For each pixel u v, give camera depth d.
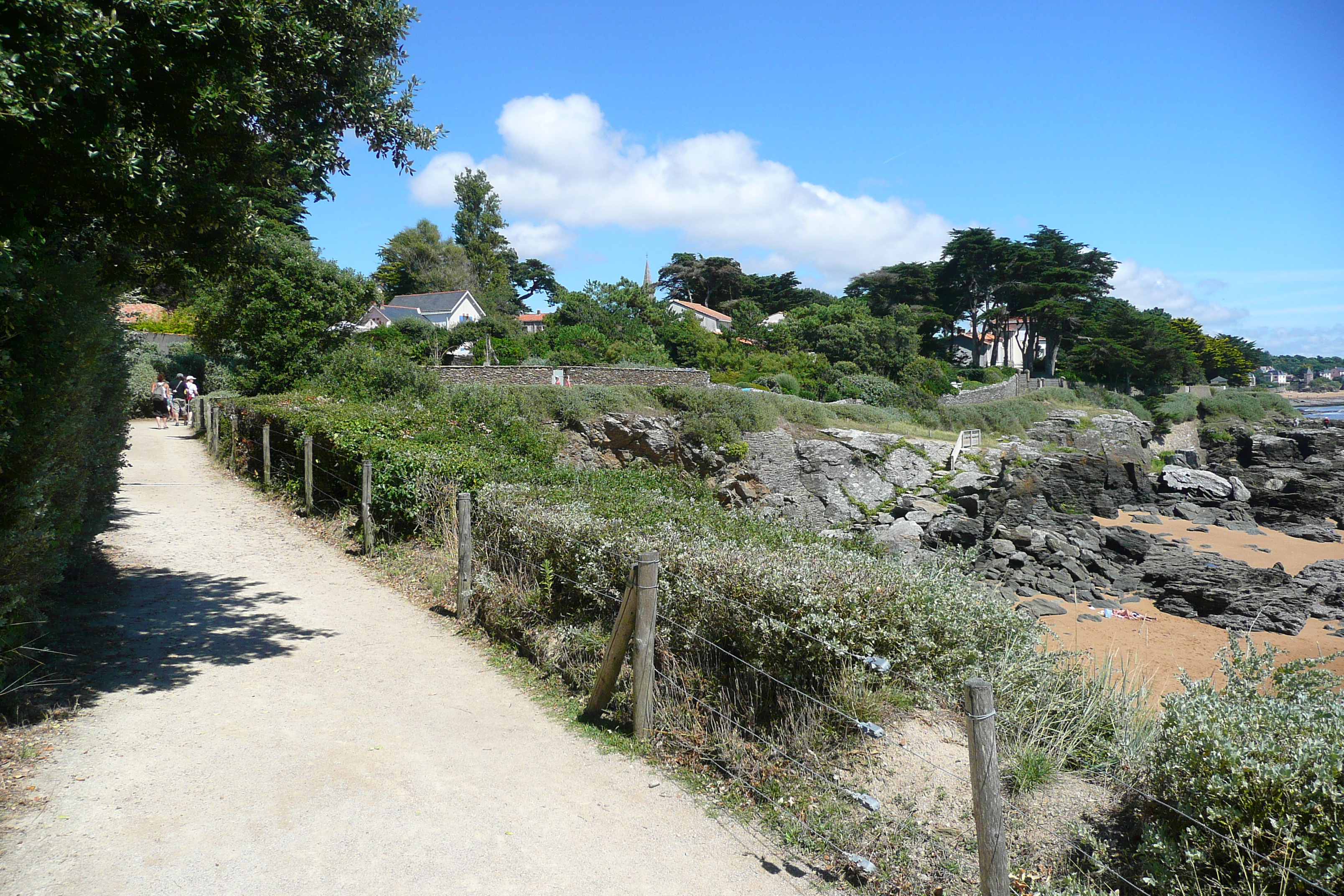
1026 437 47.97
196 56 5.64
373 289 29.27
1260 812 3.27
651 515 7.99
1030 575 24.89
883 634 4.95
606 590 6.20
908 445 36.56
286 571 9.63
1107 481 42.31
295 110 7.09
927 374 60.44
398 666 6.58
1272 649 5.07
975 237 75.81
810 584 5.05
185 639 6.97
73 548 7.51
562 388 33.09
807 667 5.04
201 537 11.21
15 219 4.78
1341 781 3.16
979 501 33.78
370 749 5.00
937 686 5.16
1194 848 3.40
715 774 4.77
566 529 6.77
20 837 3.78
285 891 3.52
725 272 91.94
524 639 6.84
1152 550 29.36
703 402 34.09
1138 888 3.45
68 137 4.88
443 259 80.81
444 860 3.83
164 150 5.89
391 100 7.67
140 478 16.22
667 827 4.22
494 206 87.69
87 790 4.28
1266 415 69.69
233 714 5.43
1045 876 3.70
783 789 4.49
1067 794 4.30
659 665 5.56
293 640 7.12
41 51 4.46
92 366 5.62
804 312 77.00
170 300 8.70
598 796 4.52
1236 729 3.62
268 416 15.67
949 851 3.89
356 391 21.95
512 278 93.00
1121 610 21.53
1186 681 4.38
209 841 3.88
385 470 10.72
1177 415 63.44
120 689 5.73
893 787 4.37
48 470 5.06
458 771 4.76
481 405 22.91
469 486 10.39
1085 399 59.12
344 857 3.81
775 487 33.19
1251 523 38.19
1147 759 4.12
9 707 5.07
